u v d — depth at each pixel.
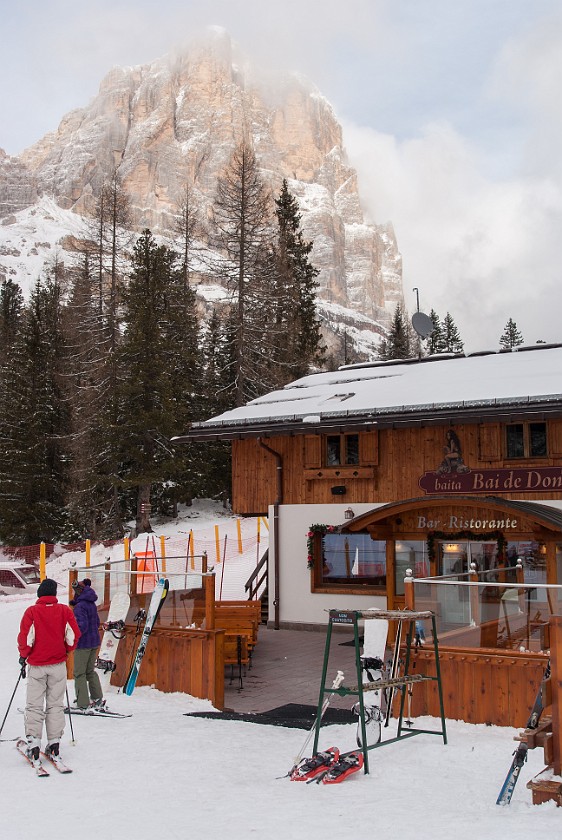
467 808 6.64
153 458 44.38
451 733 9.40
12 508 47.56
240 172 50.84
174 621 12.36
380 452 19.86
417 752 8.58
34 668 8.43
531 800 6.80
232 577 27.50
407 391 20.41
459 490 18.42
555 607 9.24
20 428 49.75
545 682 6.97
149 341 45.38
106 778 7.79
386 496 19.67
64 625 8.61
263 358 48.94
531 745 6.70
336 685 8.83
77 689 10.98
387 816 6.40
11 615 22.53
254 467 21.98
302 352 57.16
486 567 16.97
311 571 20.58
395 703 10.09
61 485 49.94
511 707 9.49
